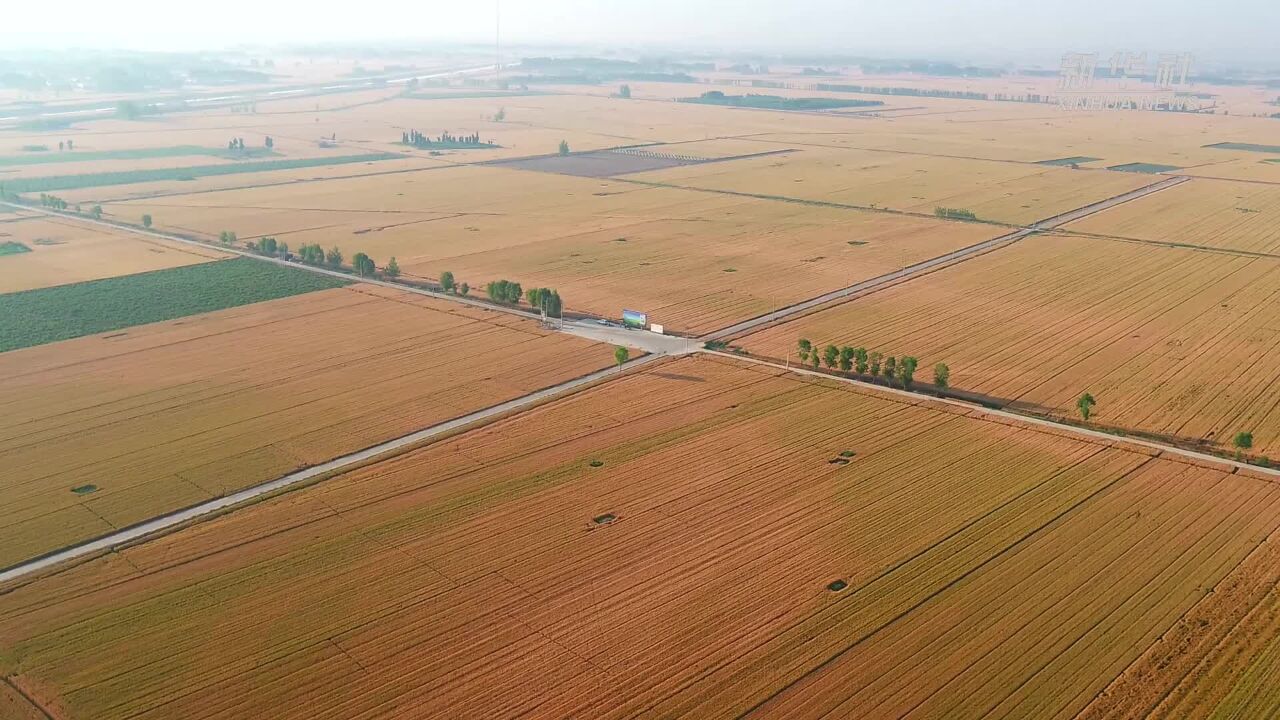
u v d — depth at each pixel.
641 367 119.94
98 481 90.25
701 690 60.91
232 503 86.00
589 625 67.62
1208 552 75.75
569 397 110.00
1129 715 58.09
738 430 100.38
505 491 87.50
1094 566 74.12
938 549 76.88
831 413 104.75
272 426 102.75
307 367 120.75
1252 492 85.56
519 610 69.56
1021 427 100.69
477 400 109.56
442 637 66.50
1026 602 69.56
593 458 93.94
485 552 77.25
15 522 82.69
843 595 70.75
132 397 110.94
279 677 62.69
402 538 79.56
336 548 78.19
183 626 68.19
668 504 84.69
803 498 85.50
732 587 72.00
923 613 68.50
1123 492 85.94
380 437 99.81
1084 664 62.84
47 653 65.44
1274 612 67.62
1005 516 81.94
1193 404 106.75
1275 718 57.66
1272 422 101.38
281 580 73.69
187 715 59.34
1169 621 67.06
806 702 59.69
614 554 76.56
